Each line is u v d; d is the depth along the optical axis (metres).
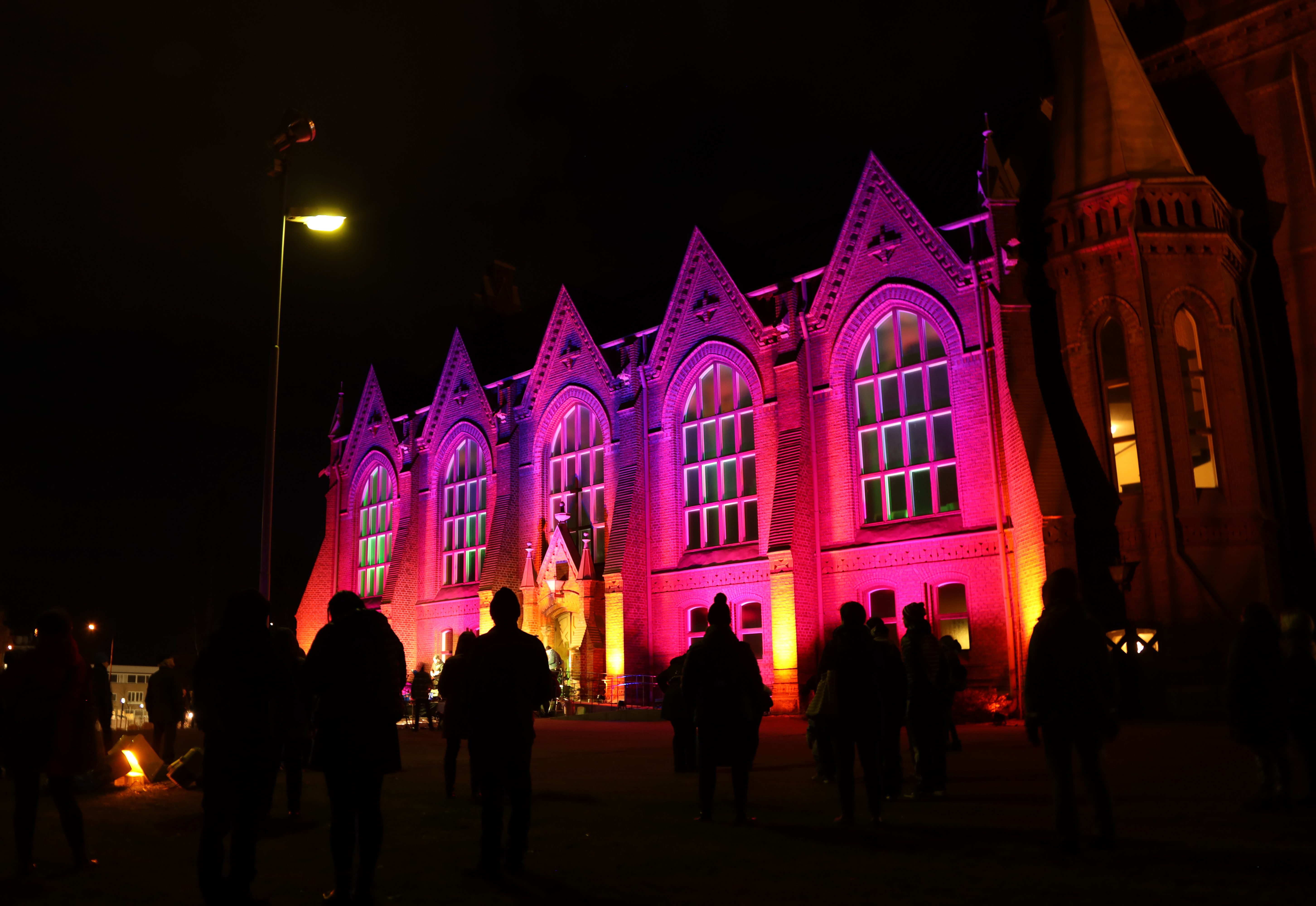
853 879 7.05
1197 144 32.25
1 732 8.25
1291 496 28.45
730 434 35.03
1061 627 7.82
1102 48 29.70
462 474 45.25
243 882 6.93
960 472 28.75
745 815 9.51
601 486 38.84
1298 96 30.48
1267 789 9.60
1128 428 27.19
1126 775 12.62
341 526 51.00
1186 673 24.94
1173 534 25.73
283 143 19.98
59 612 8.53
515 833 7.73
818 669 9.71
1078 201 28.36
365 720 7.07
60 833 10.16
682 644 34.53
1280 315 29.70
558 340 41.25
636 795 12.01
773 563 31.72
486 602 40.94
